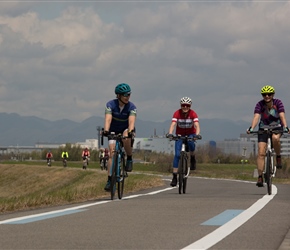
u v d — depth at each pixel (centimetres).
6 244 980
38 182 10750
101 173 9338
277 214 1354
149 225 1182
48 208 1605
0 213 1631
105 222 1236
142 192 2362
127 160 1970
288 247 941
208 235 1052
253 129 2003
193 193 2241
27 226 1196
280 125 1989
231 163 16212
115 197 2016
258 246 952
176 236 1045
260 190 2411
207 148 16675
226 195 2016
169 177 5016
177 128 2256
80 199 2086
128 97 1881
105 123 1883
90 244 971
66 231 1113
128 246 952
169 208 1495
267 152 2008
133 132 1883
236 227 1148
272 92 1966
